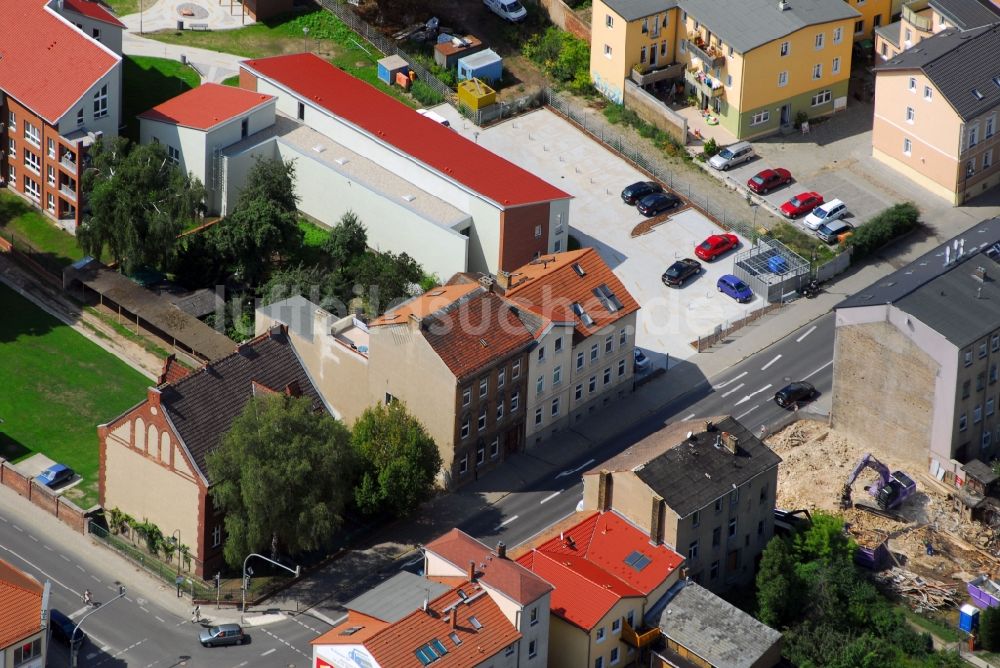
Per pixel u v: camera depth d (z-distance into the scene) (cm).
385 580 17162
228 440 17188
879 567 17912
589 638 16112
